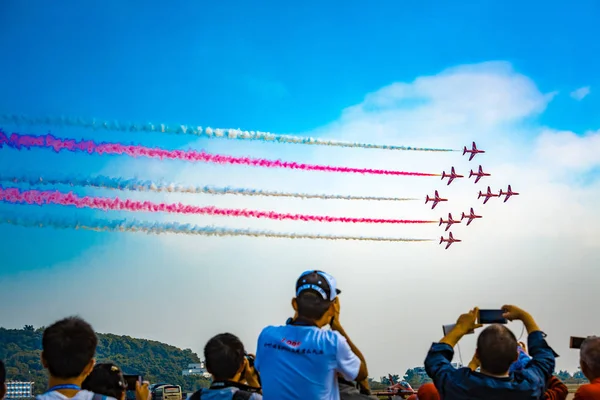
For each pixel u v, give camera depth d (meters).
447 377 10.84
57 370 9.10
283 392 10.57
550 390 11.85
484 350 10.59
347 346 10.77
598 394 11.55
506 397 10.45
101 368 11.02
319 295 11.08
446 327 11.66
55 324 9.34
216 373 10.92
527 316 11.64
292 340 10.83
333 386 10.80
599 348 11.84
